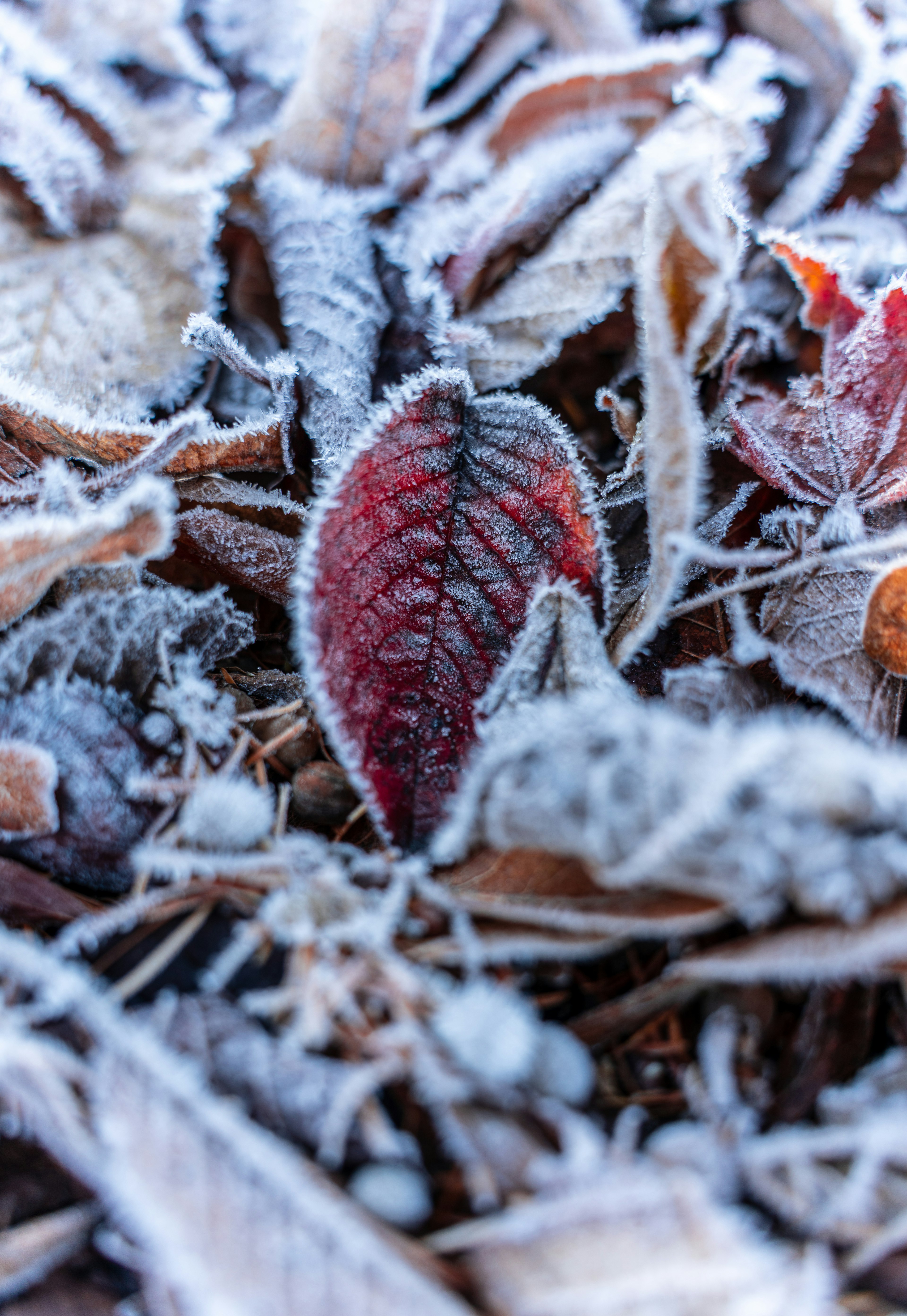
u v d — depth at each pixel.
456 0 0.39
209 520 0.35
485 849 0.33
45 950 0.32
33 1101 0.31
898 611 0.34
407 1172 0.31
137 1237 0.30
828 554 0.34
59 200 0.37
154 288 0.37
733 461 0.37
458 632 0.34
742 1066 0.32
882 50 0.38
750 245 0.38
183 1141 0.30
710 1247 0.30
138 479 0.35
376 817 0.33
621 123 0.38
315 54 0.37
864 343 0.35
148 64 0.39
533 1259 0.30
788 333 0.38
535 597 0.34
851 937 0.30
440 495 0.34
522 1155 0.30
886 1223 0.30
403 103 0.38
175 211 0.38
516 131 0.38
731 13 0.40
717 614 0.36
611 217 0.37
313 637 0.33
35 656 0.34
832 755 0.30
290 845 0.33
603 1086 0.32
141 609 0.34
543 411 0.35
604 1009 0.32
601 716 0.31
